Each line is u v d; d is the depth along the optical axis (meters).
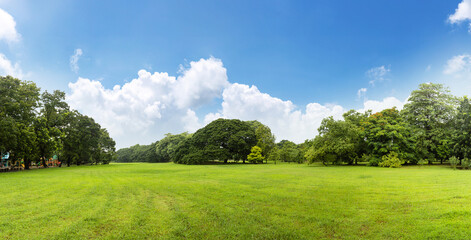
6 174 25.20
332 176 20.05
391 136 34.28
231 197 10.92
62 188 14.00
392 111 41.31
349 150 37.16
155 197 11.16
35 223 7.12
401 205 8.80
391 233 6.12
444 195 10.12
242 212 8.28
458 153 29.88
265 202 9.80
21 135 30.08
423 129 37.44
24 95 33.38
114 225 7.00
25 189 13.60
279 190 12.67
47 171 30.91
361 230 6.45
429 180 15.55
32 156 35.47
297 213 8.07
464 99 29.98
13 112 30.41
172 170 31.28
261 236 6.11
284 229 6.57
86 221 7.34
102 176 22.41
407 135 35.59
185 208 8.95
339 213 8.02
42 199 10.66
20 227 6.76
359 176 19.66
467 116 28.25
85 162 59.69
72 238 6.02
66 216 7.87
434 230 6.16
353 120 46.84
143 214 8.12
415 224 6.68
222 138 55.75
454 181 14.57
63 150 46.16
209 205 9.36
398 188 12.54
